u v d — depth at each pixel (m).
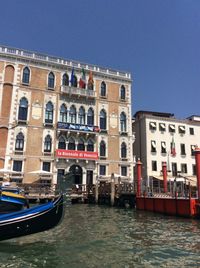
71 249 9.91
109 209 23.81
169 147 40.22
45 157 31.78
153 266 8.11
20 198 12.49
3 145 30.34
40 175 31.09
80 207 25.48
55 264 8.29
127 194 25.05
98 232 13.06
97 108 36.22
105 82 37.53
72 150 33.00
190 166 40.72
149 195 22.73
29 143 31.45
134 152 41.94
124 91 38.53
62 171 32.47
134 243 10.85
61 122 33.28
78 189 31.27
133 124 43.12
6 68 32.47
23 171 30.48
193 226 14.74
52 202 11.32
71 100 35.03
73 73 35.75
